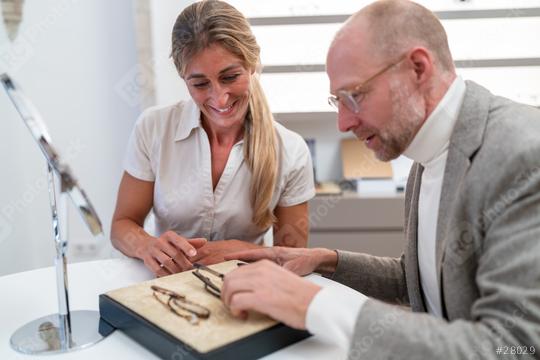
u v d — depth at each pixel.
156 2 1.98
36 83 2.05
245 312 0.74
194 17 1.10
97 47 2.06
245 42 1.13
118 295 0.83
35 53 2.02
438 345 0.61
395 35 0.76
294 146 1.41
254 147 1.30
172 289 0.85
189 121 1.33
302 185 1.43
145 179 1.39
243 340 0.67
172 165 1.35
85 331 0.82
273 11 2.11
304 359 0.71
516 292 0.61
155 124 1.36
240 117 1.26
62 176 0.74
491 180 0.69
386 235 2.16
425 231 0.89
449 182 0.76
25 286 1.04
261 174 1.31
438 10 2.08
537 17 2.06
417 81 0.78
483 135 0.74
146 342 0.74
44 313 0.91
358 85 0.78
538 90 2.15
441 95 0.80
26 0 1.96
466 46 2.12
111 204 2.22
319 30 2.12
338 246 2.19
